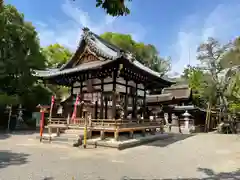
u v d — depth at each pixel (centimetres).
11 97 2167
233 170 695
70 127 1322
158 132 1900
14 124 2308
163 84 1914
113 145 1096
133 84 1625
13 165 709
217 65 2834
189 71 3644
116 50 1614
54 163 751
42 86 2547
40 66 2383
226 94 2666
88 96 1513
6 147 1100
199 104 3475
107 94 1398
